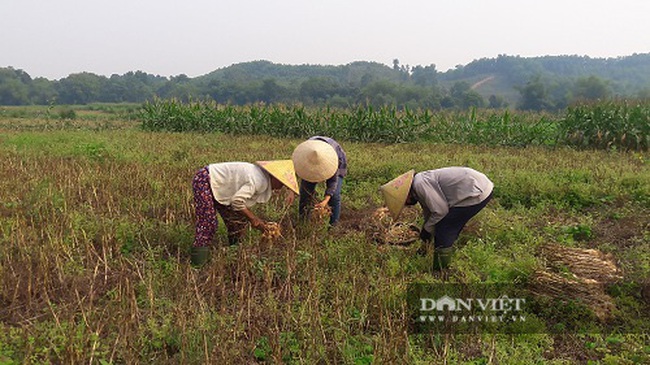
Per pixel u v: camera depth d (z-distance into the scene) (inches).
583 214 311.4
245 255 202.7
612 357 159.5
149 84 5438.0
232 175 211.0
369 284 197.2
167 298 183.0
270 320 175.3
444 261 219.5
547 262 211.3
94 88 4458.7
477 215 283.7
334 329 166.6
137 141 588.4
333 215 263.7
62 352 147.2
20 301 180.5
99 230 240.2
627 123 585.3
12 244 214.1
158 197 302.2
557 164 440.5
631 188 345.1
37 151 483.8
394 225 256.4
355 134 716.0
